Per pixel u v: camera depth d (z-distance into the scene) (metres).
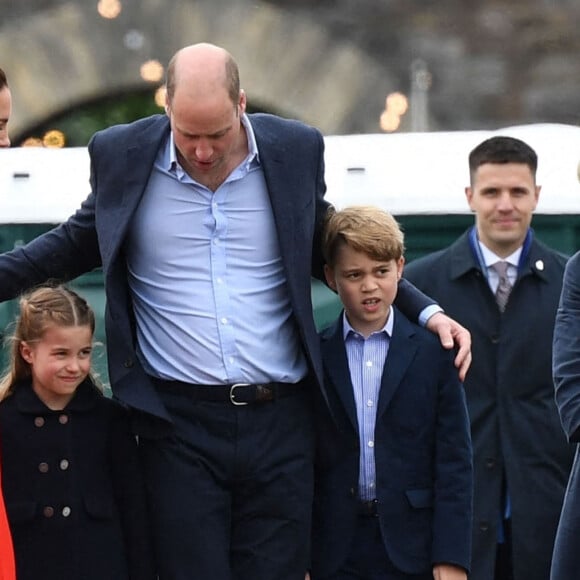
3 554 19.02
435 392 20.52
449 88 44.84
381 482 20.33
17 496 19.50
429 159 26.84
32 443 19.58
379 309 20.30
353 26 45.47
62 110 46.06
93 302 26.28
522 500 24.22
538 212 26.73
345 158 26.84
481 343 24.56
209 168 18.89
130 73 45.84
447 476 20.41
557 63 44.31
